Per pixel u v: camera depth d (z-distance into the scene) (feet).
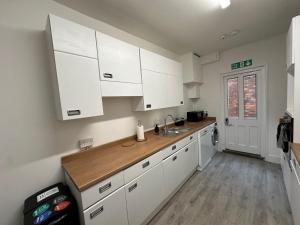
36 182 4.63
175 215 5.89
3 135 4.10
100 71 5.02
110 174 4.07
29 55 4.49
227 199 6.60
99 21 6.30
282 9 6.08
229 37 8.72
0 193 4.08
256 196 6.66
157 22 6.68
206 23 6.98
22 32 4.38
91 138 5.90
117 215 4.30
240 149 11.43
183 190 7.45
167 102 8.33
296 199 4.41
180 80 9.57
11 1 4.20
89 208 3.66
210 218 5.64
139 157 5.03
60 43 4.09
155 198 5.74
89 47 4.72
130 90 6.11
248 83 10.57
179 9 5.82
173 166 6.84
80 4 5.20
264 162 9.89
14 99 4.25
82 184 3.56
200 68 12.08
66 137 5.25
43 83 4.73
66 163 5.08
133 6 5.48
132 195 4.76
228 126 11.82
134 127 7.73
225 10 6.03
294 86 5.23
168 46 9.71
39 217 3.51
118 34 7.11
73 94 4.37
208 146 10.42
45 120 4.78
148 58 6.98
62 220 3.64
